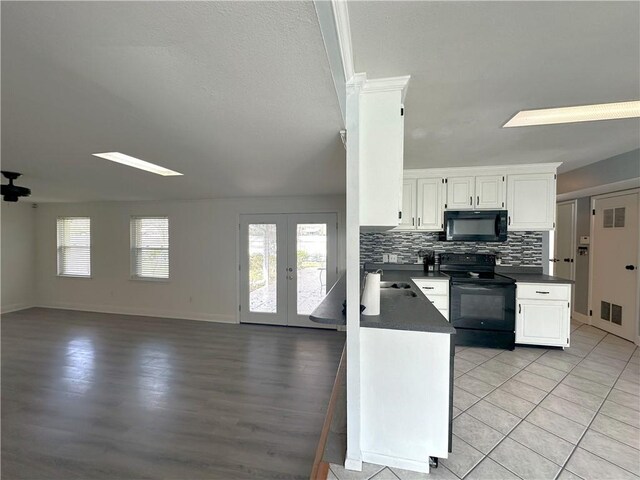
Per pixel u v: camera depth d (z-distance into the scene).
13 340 4.25
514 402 2.45
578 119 2.28
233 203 5.25
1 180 3.57
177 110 1.67
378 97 1.71
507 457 1.87
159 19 0.98
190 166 2.96
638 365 3.12
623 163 3.25
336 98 1.54
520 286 3.55
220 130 1.98
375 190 1.71
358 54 1.46
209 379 3.08
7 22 0.98
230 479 1.82
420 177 3.95
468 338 3.62
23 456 2.00
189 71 1.29
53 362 3.49
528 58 1.51
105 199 5.39
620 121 2.31
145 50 1.14
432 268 4.28
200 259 5.38
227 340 4.29
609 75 1.67
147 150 2.41
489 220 3.80
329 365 3.44
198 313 5.38
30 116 1.73
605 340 3.83
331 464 1.83
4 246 5.70
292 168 3.04
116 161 2.75
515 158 3.41
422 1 1.13
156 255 5.61
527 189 3.71
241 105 1.61
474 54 1.47
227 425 2.32
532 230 3.74
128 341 4.22
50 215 6.05
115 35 1.05
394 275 3.86
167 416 2.43
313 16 0.97
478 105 2.03
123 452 2.04
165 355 3.71
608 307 4.12
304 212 5.01
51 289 6.08
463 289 3.62
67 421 2.37
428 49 1.43
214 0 0.90
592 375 2.90
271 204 5.12
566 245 4.89
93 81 1.36
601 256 4.23
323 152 2.49
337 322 1.80
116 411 2.50
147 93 1.48
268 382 3.02
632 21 1.24
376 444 1.82
